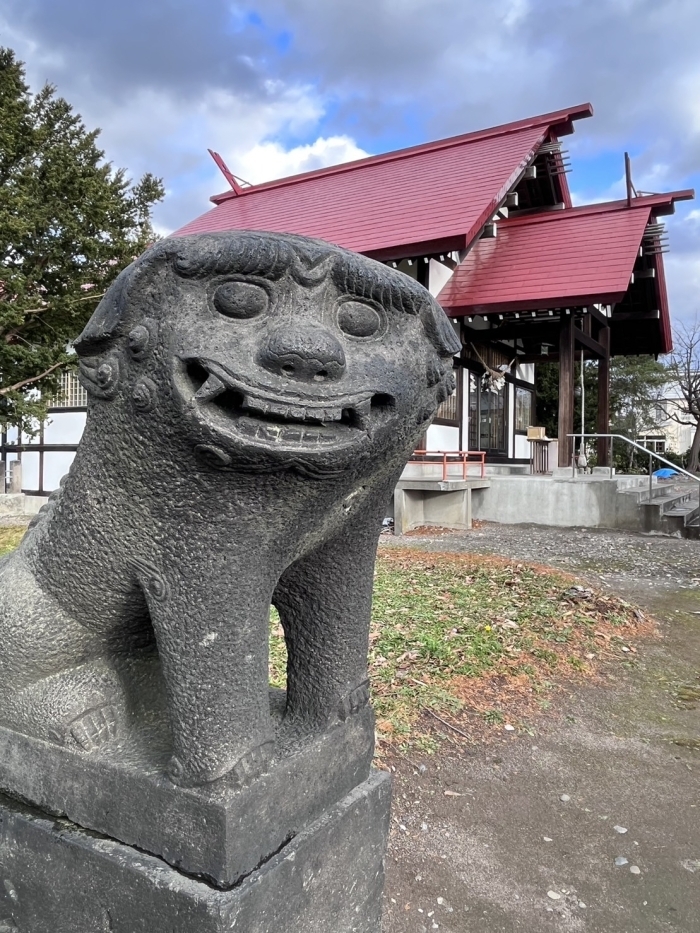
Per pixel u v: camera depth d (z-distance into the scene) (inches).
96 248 354.3
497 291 409.7
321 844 55.5
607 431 491.8
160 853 50.4
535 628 174.9
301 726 58.7
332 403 41.2
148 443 44.1
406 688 133.0
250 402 40.1
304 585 56.6
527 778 109.5
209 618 46.8
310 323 41.8
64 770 56.0
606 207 475.8
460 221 384.5
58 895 54.9
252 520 45.4
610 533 368.2
